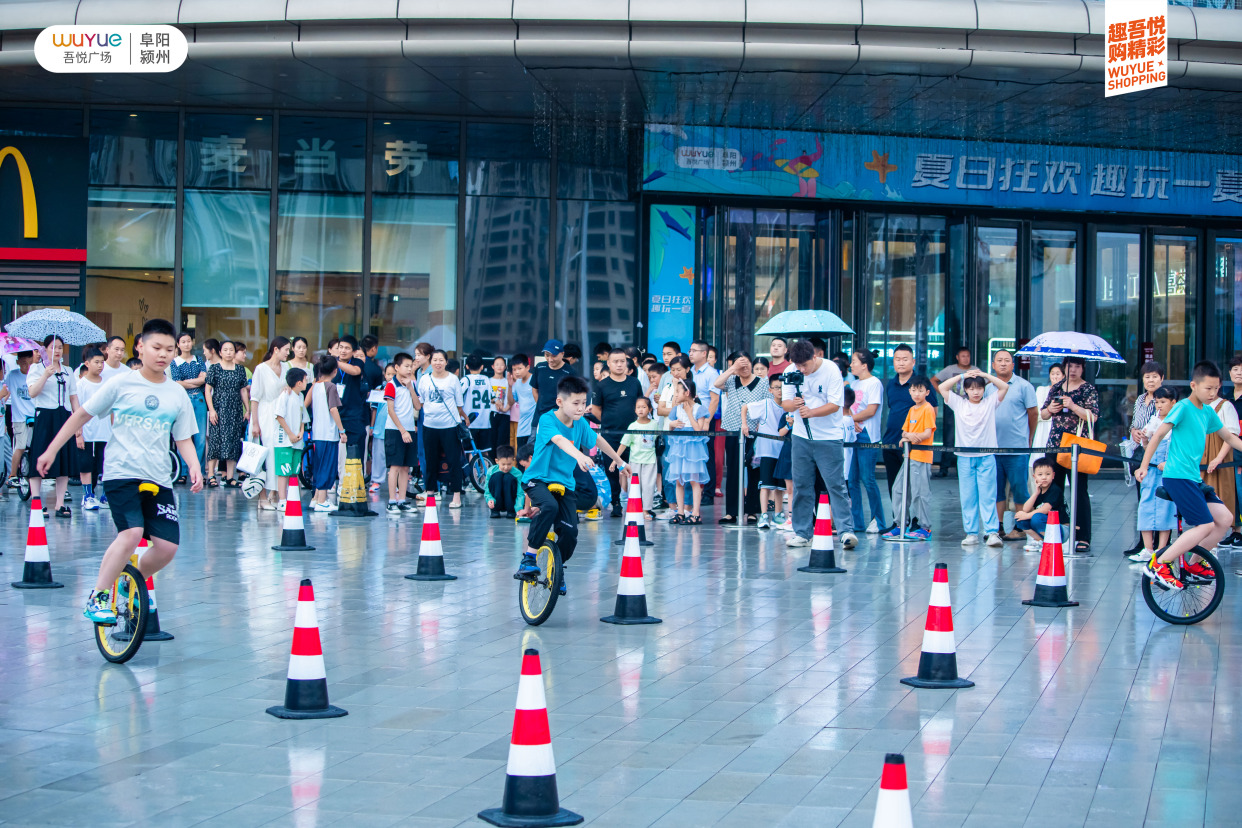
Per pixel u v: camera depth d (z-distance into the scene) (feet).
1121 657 23.11
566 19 45.68
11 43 50.31
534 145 61.36
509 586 30.12
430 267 61.21
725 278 62.34
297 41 47.98
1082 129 59.62
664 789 15.26
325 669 20.57
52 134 59.77
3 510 43.75
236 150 60.39
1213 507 26.76
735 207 62.54
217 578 30.66
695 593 29.66
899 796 10.55
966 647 23.94
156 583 29.89
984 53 46.42
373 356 52.24
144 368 22.08
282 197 60.64
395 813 14.33
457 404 46.24
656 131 60.54
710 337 62.03
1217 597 26.18
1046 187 64.03
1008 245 64.90
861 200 62.34
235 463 52.80
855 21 45.16
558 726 18.11
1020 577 32.63
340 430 44.50
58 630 24.38
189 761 16.24
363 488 44.34
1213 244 66.74
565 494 25.70
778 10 45.16
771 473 42.14
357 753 16.67
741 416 42.93
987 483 38.65
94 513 43.21
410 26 47.09
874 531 42.37
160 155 60.13
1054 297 65.77
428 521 31.09
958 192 63.21
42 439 41.47
